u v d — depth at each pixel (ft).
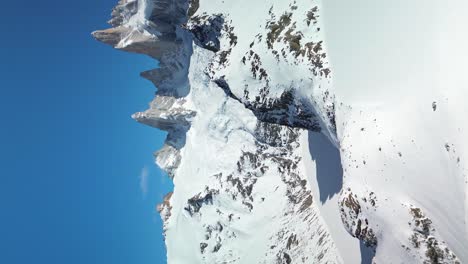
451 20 60.80
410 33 66.80
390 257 67.97
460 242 57.77
